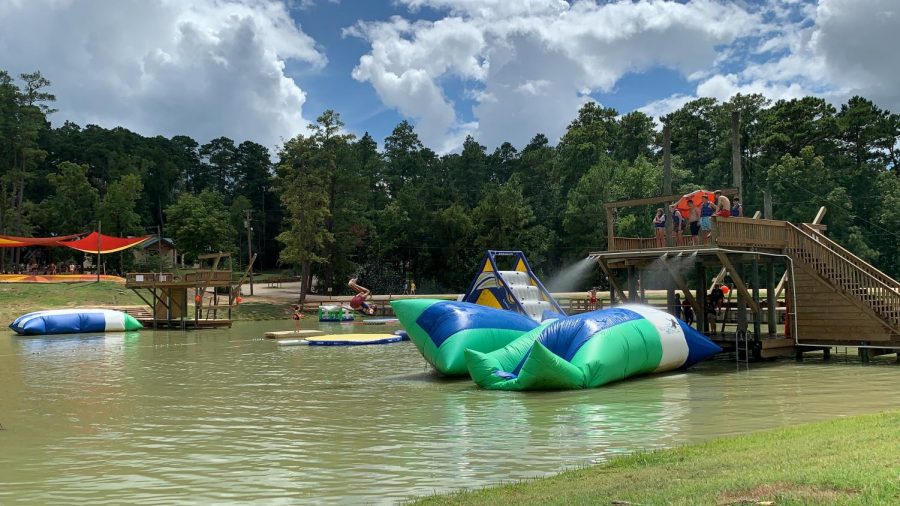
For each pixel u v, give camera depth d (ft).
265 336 120.98
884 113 285.02
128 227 290.35
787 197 240.94
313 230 216.74
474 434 37.63
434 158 401.70
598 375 54.90
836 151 277.85
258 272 370.12
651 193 240.73
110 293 179.22
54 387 61.93
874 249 245.04
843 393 50.55
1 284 176.86
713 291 88.12
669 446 33.09
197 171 456.45
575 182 299.17
